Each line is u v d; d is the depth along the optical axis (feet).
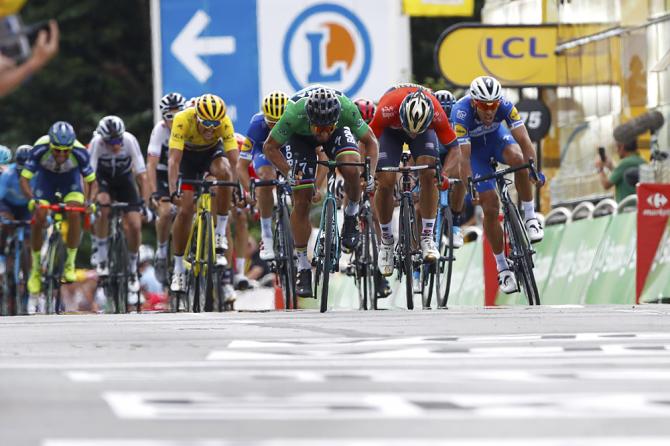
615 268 125.18
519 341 70.08
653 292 119.44
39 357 64.34
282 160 107.24
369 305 116.57
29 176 142.72
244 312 108.27
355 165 104.32
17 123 330.54
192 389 51.19
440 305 118.21
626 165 151.33
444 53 175.94
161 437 39.96
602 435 40.11
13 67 51.72
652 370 56.59
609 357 61.98
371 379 54.13
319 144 108.58
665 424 42.39
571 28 174.91
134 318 97.66
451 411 45.37
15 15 51.98
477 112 115.55
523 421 43.11
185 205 126.82
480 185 117.08
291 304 121.08
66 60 332.60
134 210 146.51
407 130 106.42
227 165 126.21
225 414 44.80
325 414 44.83
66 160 142.51
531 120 171.12
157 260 147.13
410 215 111.75
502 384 52.31
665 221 120.37
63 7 340.39
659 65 156.15
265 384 52.60
